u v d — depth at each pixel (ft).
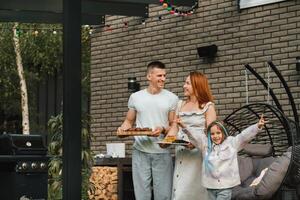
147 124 24.21
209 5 37.55
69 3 18.61
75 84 18.57
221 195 22.86
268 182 25.58
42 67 60.13
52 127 32.27
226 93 36.29
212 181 22.93
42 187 23.90
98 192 37.17
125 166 37.24
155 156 24.00
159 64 24.36
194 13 38.40
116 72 43.42
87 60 63.05
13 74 60.80
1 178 24.39
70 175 18.42
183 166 23.59
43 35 57.67
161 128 23.54
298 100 32.86
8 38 58.23
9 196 23.88
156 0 32.91
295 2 33.32
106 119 43.86
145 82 41.34
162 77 24.31
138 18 41.91
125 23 41.22
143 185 24.17
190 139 22.99
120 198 37.01
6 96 61.05
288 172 25.23
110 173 37.19
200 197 23.48
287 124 26.53
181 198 23.38
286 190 25.58
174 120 23.77
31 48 57.93
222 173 22.86
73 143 18.49
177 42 39.37
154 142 24.02
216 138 22.93
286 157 25.59
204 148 23.04
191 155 23.49
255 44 35.04
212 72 37.17
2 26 57.88
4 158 23.06
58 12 34.06
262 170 28.25
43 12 35.37
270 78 34.17
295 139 27.02
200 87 23.34
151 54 41.04
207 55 37.01
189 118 23.35
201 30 37.96
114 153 39.81
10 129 65.41
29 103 63.62
